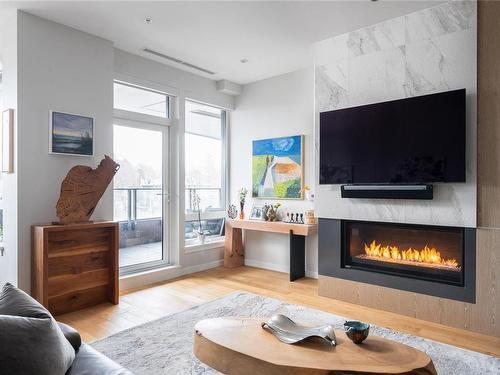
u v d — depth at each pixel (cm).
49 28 331
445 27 302
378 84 340
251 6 307
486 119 283
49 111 329
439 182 297
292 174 473
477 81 287
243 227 491
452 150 289
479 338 276
